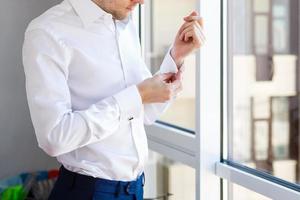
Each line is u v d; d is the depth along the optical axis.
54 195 1.33
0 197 2.12
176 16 2.01
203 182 1.73
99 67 1.26
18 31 2.45
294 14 1.57
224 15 1.71
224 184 1.75
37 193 2.22
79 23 1.25
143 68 1.42
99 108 1.18
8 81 2.46
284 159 1.59
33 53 1.18
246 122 1.73
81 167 1.26
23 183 2.26
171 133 1.95
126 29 1.37
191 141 1.80
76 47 1.23
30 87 1.18
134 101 1.20
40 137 1.17
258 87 1.69
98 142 1.27
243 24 1.73
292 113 1.59
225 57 1.72
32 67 1.18
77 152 1.28
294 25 1.57
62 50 1.20
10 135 2.48
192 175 1.96
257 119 1.69
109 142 1.28
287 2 1.59
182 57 1.37
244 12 1.72
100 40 1.27
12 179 2.30
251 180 1.53
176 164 2.07
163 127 2.03
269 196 1.45
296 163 1.55
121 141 1.28
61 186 1.31
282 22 1.61
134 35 1.42
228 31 1.72
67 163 1.29
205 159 1.72
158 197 2.14
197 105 1.71
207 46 1.69
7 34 2.43
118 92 1.27
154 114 1.45
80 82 1.26
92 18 1.25
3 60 2.44
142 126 1.32
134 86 1.22
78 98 1.27
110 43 1.29
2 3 2.41
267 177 1.53
